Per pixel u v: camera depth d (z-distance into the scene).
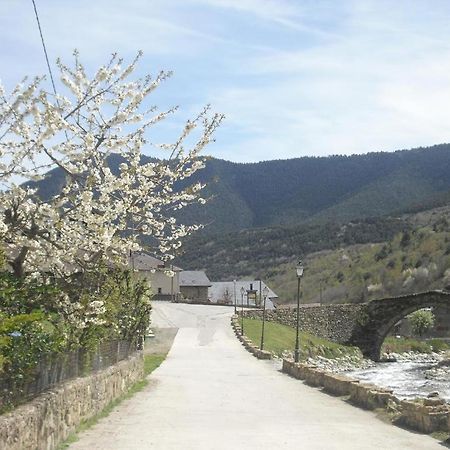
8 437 7.97
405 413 13.72
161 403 17.25
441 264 110.81
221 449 10.70
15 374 9.18
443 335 85.31
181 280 108.75
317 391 20.81
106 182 11.63
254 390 21.12
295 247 168.50
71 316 12.42
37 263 12.33
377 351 71.00
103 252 12.36
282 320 66.69
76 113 11.66
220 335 51.19
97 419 13.69
